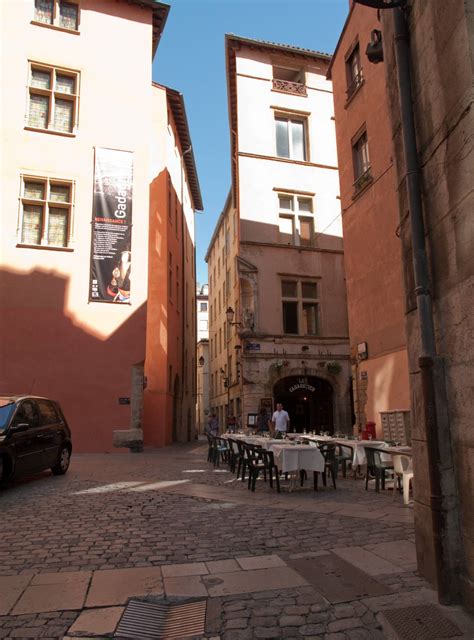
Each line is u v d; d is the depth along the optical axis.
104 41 18.75
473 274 3.61
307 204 24.05
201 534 6.01
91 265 17.05
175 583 4.38
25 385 15.97
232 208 29.88
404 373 12.27
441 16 4.02
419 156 4.48
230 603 3.95
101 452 16.36
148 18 19.56
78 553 5.28
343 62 16.80
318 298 22.89
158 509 7.43
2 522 6.63
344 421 21.75
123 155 18.09
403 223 4.88
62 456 10.94
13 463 8.52
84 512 7.22
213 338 40.97
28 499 8.16
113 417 16.59
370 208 14.41
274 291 22.23
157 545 5.55
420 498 4.44
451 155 3.90
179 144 29.08
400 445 10.82
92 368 16.62
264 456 9.37
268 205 22.97
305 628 3.52
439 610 3.71
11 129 16.94
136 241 17.70
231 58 24.23
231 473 11.51
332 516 6.93
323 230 23.56
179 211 28.83
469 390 3.71
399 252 12.70
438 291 4.15
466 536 3.78
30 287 16.44
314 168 23.97
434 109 4.19
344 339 22.52
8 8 17.62
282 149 24.12
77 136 17.69
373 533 5.96
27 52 17.58
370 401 14.05
